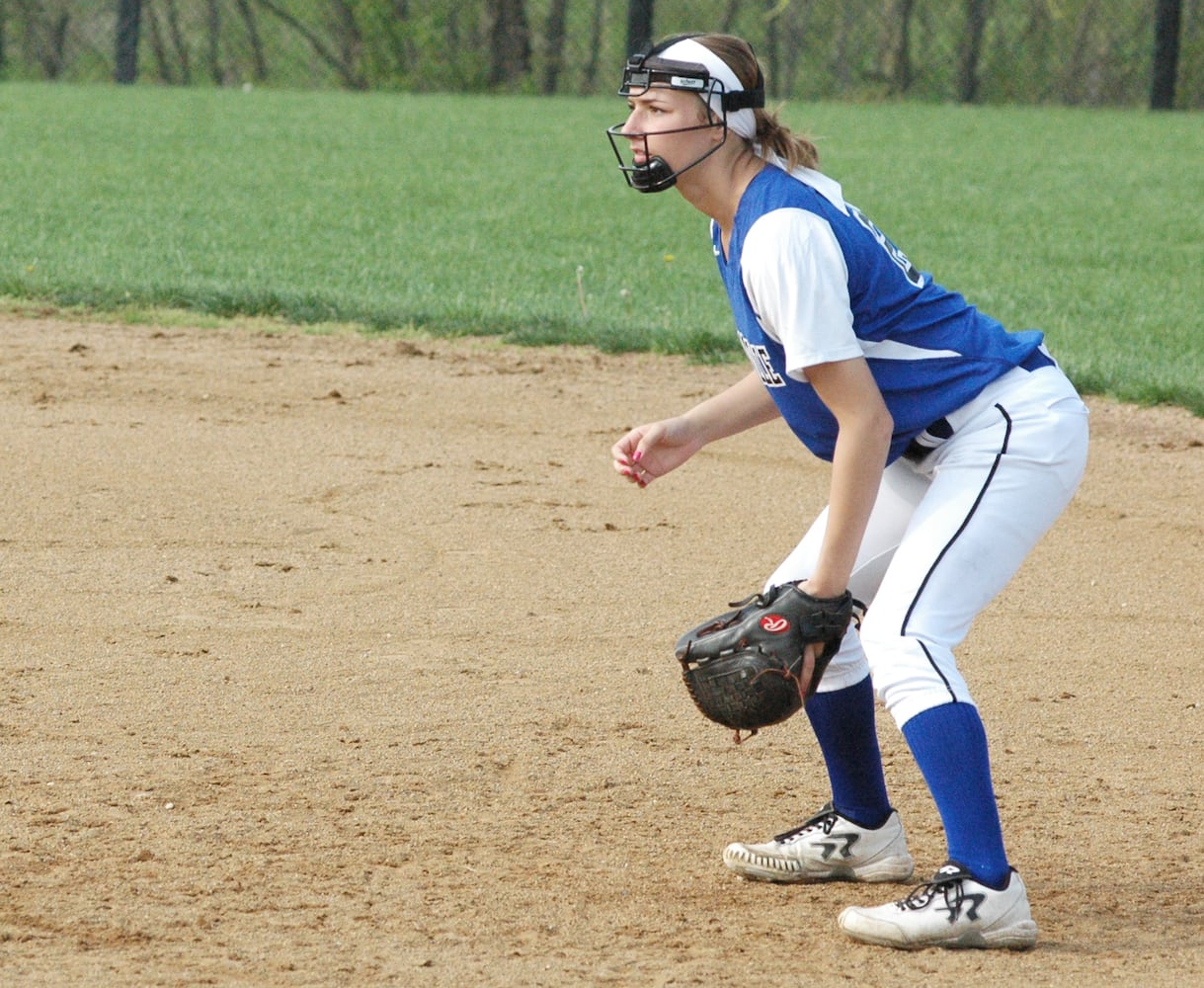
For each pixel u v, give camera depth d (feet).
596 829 44.88
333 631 61.11
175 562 68.54
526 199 208.85
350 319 123.34
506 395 100.83
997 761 50.83
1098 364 109.60
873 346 36.47
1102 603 67.00
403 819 45.03
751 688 36.96
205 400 97.55
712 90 36.14
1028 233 188.85
